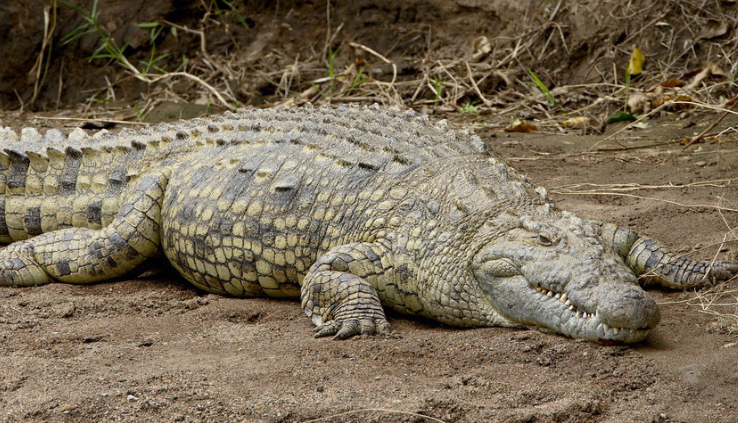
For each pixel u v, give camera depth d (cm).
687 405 763
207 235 1165
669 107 2145
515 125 2148
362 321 975
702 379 801
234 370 857
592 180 1639
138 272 1270
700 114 2075
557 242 929
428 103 2484
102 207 1287
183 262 1213
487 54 2670
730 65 2252
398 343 934
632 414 751
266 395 796
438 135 1203
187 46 2881
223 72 2748
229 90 2631
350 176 1103
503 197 1027
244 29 2920
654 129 2023
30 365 877
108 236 1216
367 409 758
